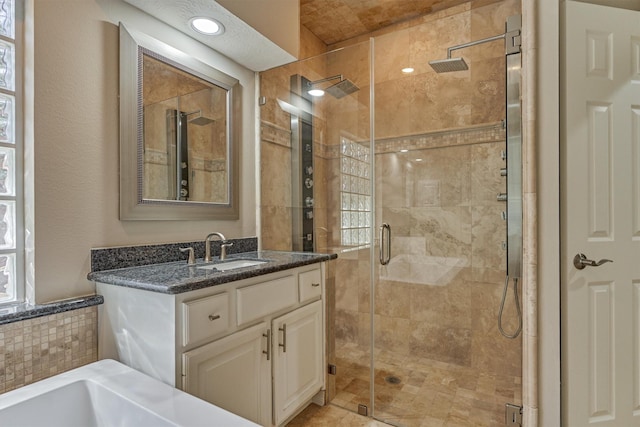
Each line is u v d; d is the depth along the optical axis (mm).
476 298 2107
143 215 1643
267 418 1589
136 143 1616
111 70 1533
